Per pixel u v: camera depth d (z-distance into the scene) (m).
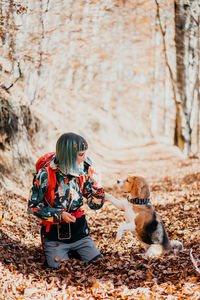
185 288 2.88
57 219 3.22
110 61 19.19
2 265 3.17
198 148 13.58
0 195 5.18
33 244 4.01
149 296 2.80
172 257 3.58
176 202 6.17
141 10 11.17
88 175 3.51
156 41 14.81
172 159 13.05
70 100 17.95
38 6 5.07
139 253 3.98
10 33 5.00
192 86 13.49
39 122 9.34
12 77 5.91
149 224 3.87
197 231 4.47
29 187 6.47
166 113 24.06
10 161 6.44
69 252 3.67
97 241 4.49
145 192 4.01
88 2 5.97
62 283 3.07
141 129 30.16
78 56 9.01
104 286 3.02
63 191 3.25
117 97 31.20
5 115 6.72
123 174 11.12
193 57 12.84
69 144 3.12
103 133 20.62
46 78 9.79
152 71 23.61
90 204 3.66
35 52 5.61
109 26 9.17
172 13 11.91
